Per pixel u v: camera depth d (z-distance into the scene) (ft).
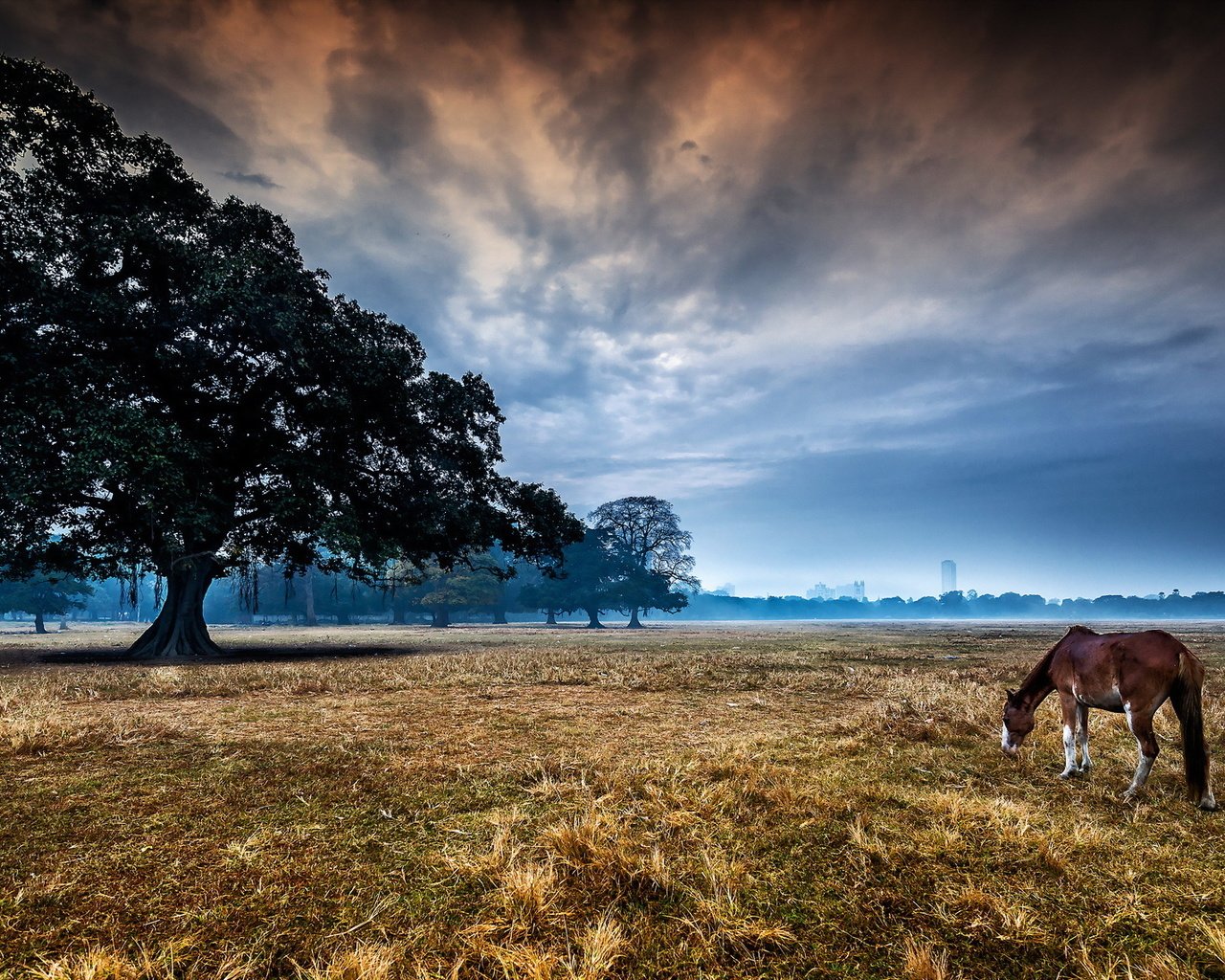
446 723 27.27
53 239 49.75
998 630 181.88
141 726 25.20
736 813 15.12
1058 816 15.33
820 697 36.19
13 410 48.26
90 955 8.72
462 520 74.13
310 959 9.04
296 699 34.60
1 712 28.63
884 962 9.21
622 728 26.22
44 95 51.37
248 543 66.39
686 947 9.49
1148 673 17.02
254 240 64.03
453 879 11.63
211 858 12.51
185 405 62.59
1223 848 13.46
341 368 62.80
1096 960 9.31
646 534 226.79
